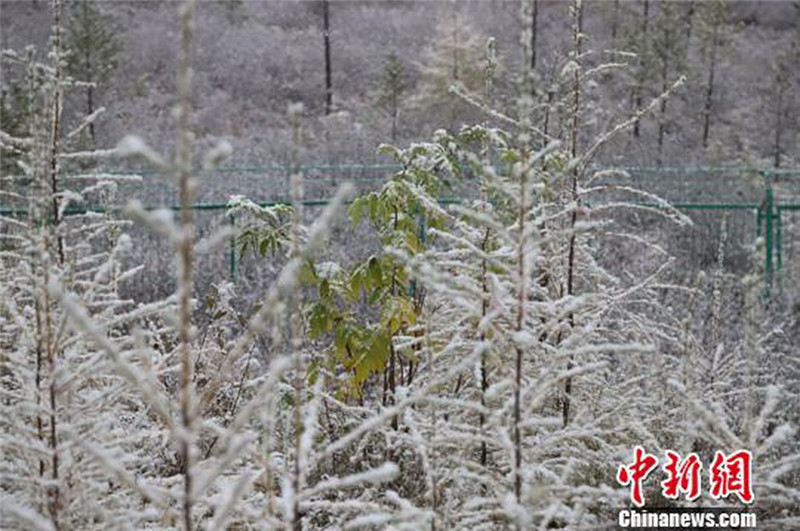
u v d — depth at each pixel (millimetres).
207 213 12102
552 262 3766
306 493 1990
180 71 1527
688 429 2570
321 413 4027
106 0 29016
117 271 2924
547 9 28859
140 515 2242
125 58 25000
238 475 2879
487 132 3471
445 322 3703
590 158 3775
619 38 22688
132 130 20875
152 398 1723
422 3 31812
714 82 25234
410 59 27141
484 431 2693
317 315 3691
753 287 2441
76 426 2365
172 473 3402
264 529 2164
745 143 21156
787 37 28844
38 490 2291
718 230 10992
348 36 29219
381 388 4590
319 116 23938
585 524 2744
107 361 2330
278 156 18547
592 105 5648
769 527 2656
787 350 6113
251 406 1835
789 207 9391
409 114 21922
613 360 4535
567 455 3154
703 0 22375
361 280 3730
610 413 3080
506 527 2668
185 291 1636
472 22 26609
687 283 9039
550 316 3092
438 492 2682
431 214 3906
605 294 3484
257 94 24922
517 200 2334
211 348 3893
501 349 3045
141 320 3895
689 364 3027
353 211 3908
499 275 2912
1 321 2730
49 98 2580
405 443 2963
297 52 27531
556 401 3578
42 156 2350
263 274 9375
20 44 24266
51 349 2268
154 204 12977
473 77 21328
